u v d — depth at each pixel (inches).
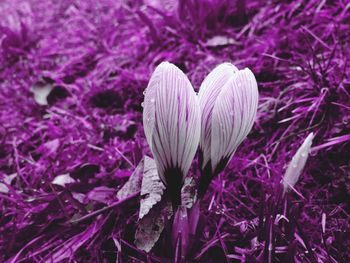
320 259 5.9
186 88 4.6
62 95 10.4
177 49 10.6
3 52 11.9
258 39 9.9
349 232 6.0
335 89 7.7
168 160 5.0
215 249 6.1
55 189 7.2
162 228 5.7
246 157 7.6
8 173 8.5
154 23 11.4
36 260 6.4
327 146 7.4
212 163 5.1
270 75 9.0
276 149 7.8
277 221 6.0
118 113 9.4
